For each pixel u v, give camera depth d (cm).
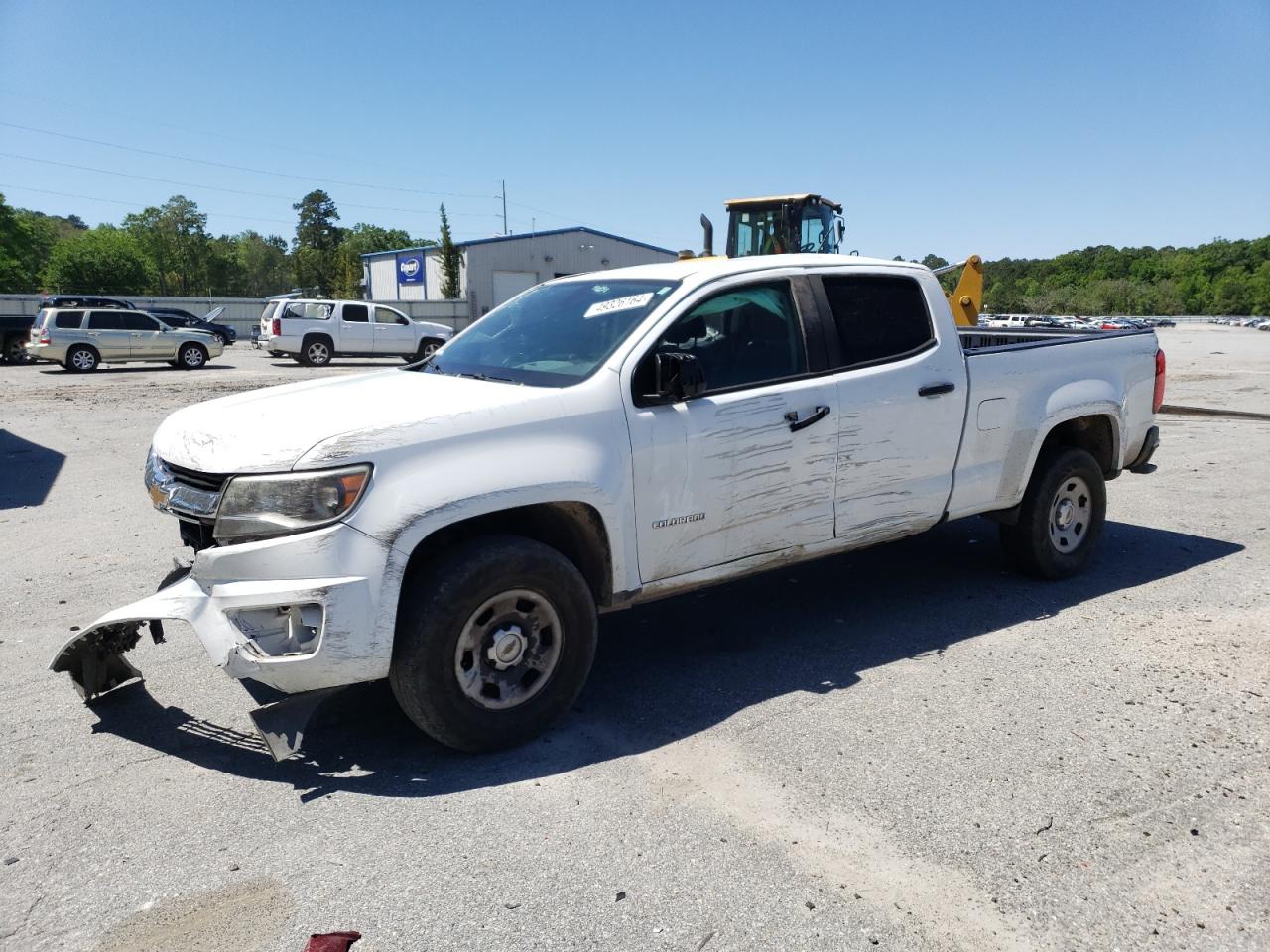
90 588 566
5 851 292
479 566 332
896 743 359
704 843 294
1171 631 477
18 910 263
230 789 329
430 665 329
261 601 311
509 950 246
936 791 323
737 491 404
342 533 313
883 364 453
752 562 420
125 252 9988
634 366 379
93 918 260
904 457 461
